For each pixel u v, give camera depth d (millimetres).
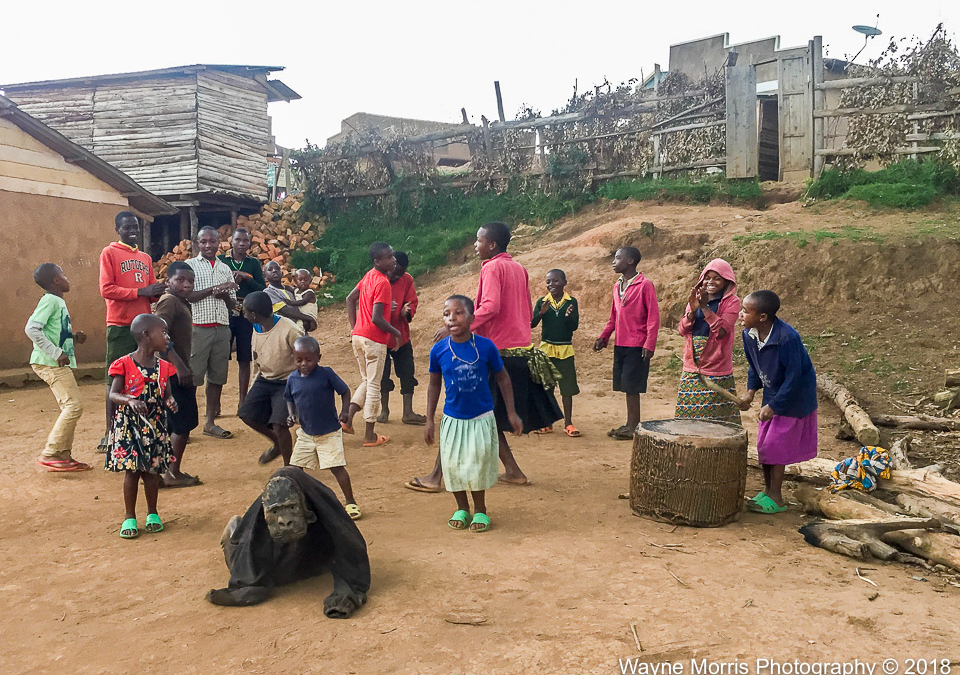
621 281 7988
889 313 10805
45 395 11242
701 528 5055
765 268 12172
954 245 11055
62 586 4176
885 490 5539
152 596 4020
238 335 9047
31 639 3527
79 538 5012
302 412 5480
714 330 6047
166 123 21031
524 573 4184
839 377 9469
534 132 20203
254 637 3496
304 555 4082
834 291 11484
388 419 9031
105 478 6570
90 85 21375
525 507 5551
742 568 4250
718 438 5020
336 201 23062
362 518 5352
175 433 6199
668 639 3332
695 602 3729
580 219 17938
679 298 12844
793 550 4598
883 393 8797
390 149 22125
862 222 13078
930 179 13938
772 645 3250
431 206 21406
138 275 7684
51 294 6863
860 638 3311
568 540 4766
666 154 18188
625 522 5180
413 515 5410
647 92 18875
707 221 14680
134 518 5066
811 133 16250
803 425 5309
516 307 6328
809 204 14828
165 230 22047
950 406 8008
